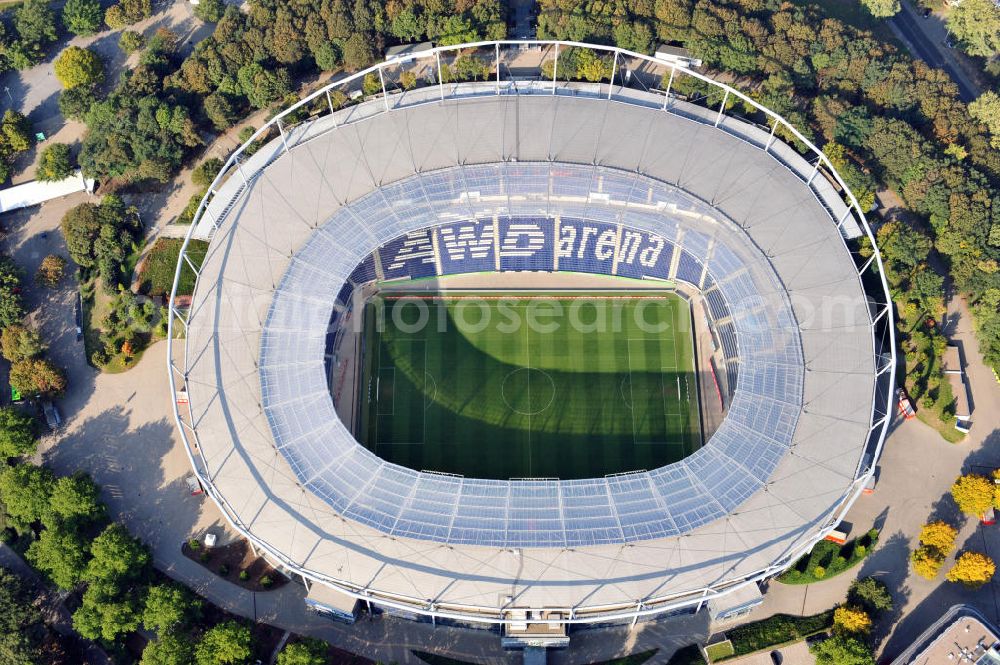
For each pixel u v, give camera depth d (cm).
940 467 13162
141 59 16312
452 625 12081
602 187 14025
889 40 17325
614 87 15175
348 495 11925
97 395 13838
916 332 13938
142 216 15188
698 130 14638
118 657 11931
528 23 16862
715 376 14012
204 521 12875
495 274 14925
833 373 12712
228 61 15875
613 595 11150
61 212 15412
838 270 13412
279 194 14050
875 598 11844
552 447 13525
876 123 15062
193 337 12962
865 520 12762
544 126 14575
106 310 14500
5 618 11688
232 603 12275
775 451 12219
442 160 14262
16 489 12469
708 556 11425
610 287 14825
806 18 16425
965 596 12244
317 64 16150
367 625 12112
